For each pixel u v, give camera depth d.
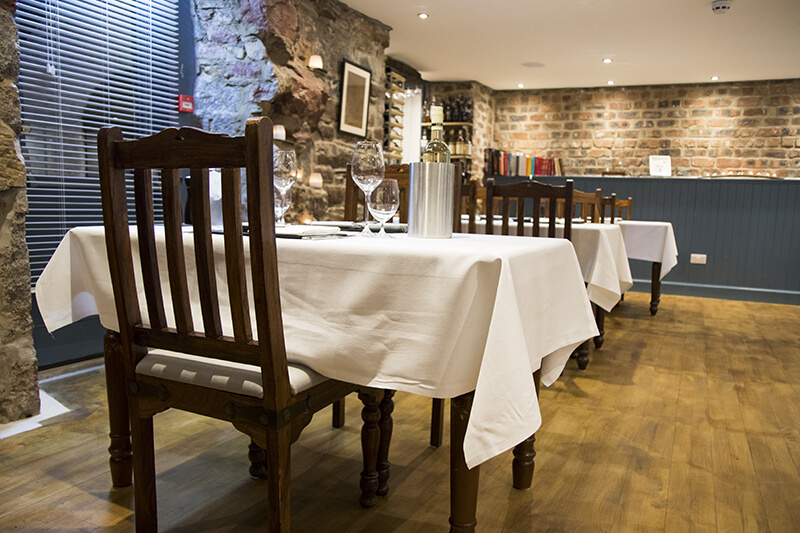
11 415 2.16
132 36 3.46
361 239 1.40
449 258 1.13
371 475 1.62
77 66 3.17
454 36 5.84
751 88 7.42
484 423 1.08
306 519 1.56
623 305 5.12
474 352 1.17
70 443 2.00
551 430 2.22
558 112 8.27
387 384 1.19
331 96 4.85
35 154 2.94
